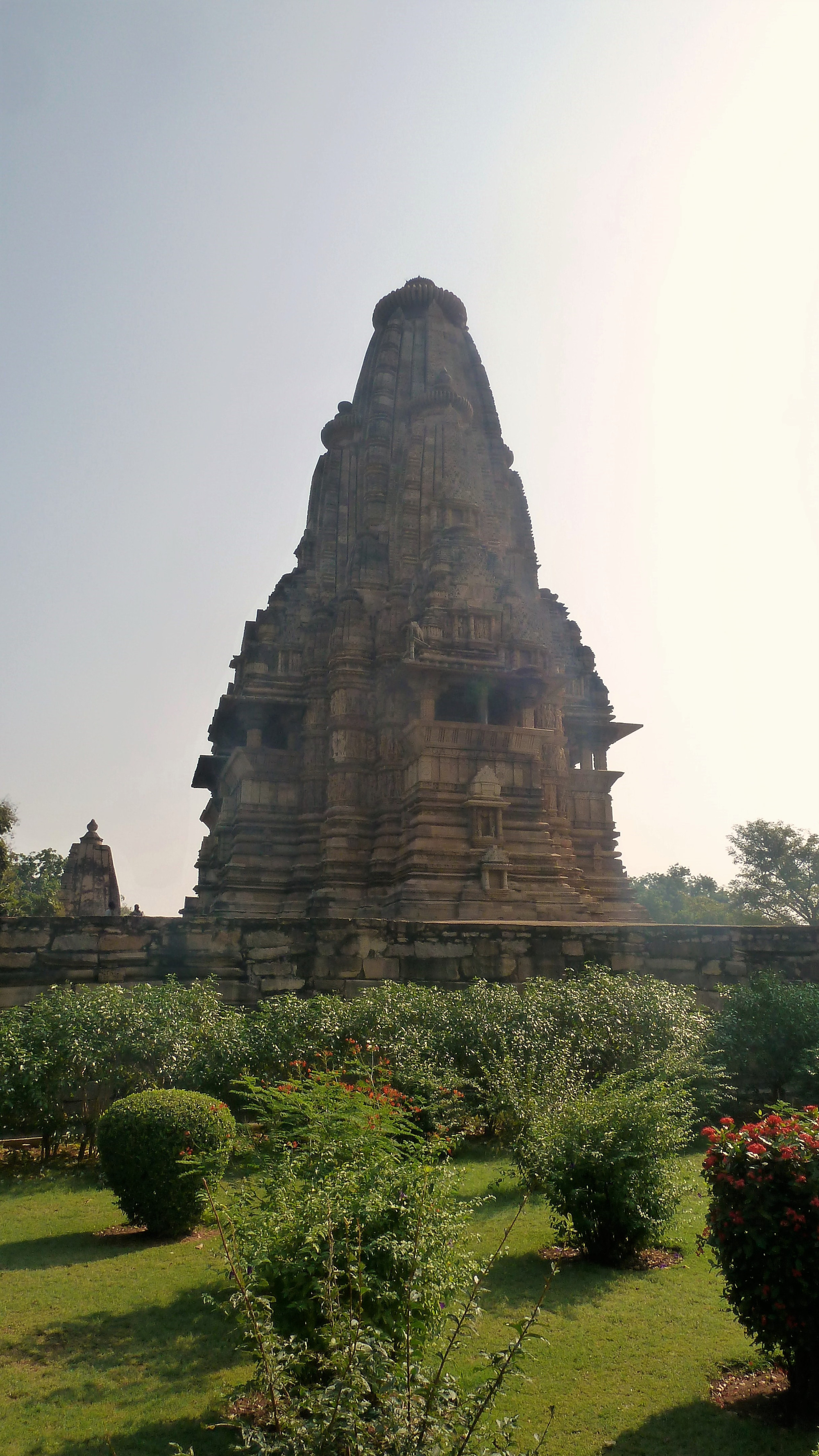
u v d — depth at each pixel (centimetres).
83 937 1823
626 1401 666
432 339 4300
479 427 4225
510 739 3116
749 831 7694
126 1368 708
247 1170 1199
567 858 3334
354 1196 673
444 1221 697
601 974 1892
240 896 3158
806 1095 1767
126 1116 1048
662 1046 1636
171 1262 934
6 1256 960
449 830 2942
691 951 2194
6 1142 1489
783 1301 664
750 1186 701
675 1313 819
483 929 2045
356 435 4206
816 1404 655
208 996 1606
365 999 1647
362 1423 492
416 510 3712
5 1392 673
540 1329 778
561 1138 993
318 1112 874
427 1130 1401
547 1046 1573
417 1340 617
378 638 3434
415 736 3041
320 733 3441
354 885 3072
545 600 4191
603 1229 960
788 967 2244
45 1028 1426
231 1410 648
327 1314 561
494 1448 508
